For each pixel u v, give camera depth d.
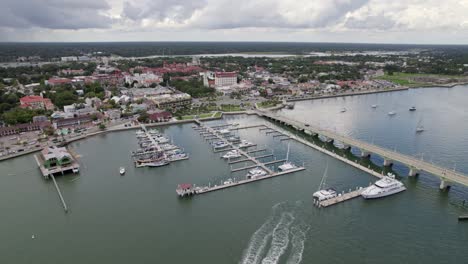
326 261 110.06
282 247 117.00
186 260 111.25
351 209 142.25
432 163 182.25
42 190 166.00
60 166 189.12
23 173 186.75
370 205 145.75
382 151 198.25
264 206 145.62
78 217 139.75
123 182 173.50
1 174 185.38
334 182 169.88
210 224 132.25
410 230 127.44
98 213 142.62
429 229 128.25
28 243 122.19
